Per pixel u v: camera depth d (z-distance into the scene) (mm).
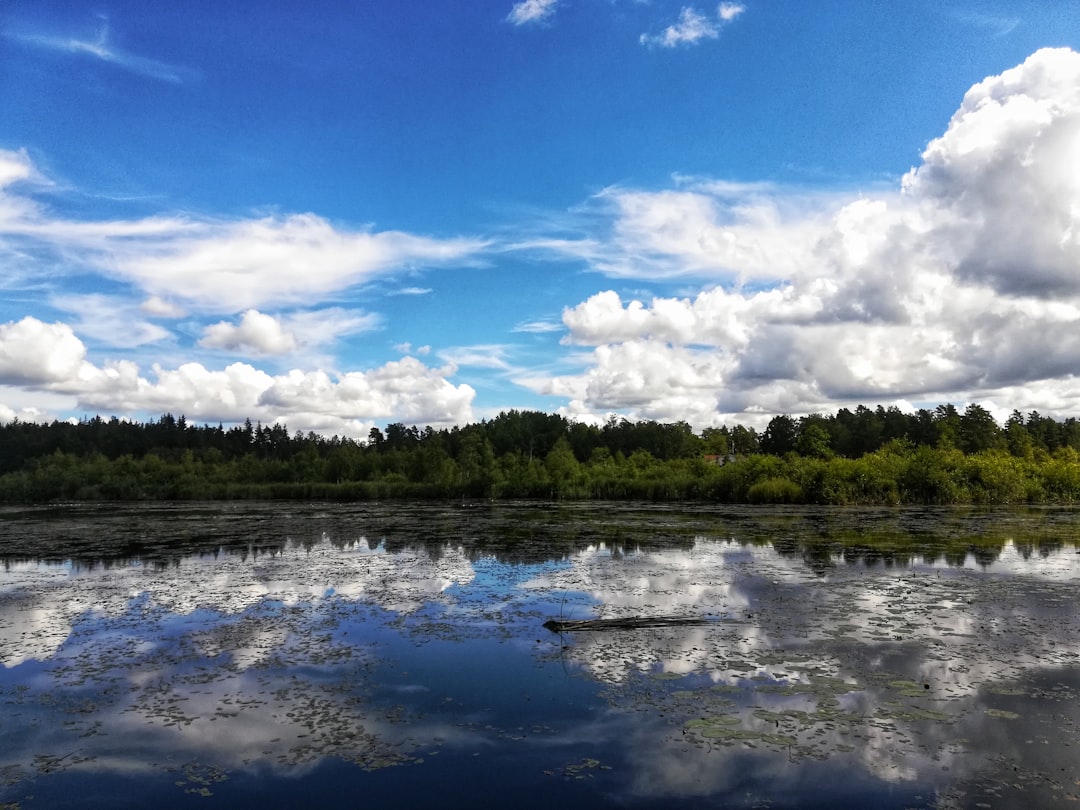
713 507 49156
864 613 14930
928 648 12273
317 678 11133
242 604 16594
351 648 12766
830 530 31688
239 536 31484
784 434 113438
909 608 15375
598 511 46094
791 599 16391
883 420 113688
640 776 7734
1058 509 44406
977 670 11047
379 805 7215
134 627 14516
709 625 14039
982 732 8703
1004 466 54250
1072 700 9742
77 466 88312
